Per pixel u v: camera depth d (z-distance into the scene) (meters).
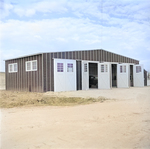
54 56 13.12
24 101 8.67
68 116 5.82
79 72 14.56
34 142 3.77
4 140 3.83
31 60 13.93
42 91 12.71
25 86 14.68
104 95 10.71
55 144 3.68
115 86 18.69
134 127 4.66
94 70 19.30
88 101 8.91
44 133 4.28
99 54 16.14
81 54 14.73
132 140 3.87
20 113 6.28
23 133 4.27
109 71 15.32
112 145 3.64
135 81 18.91
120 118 5.54
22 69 15.09
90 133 4.28
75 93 11.78
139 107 7.10
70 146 3.59
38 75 13.13
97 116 5.77
